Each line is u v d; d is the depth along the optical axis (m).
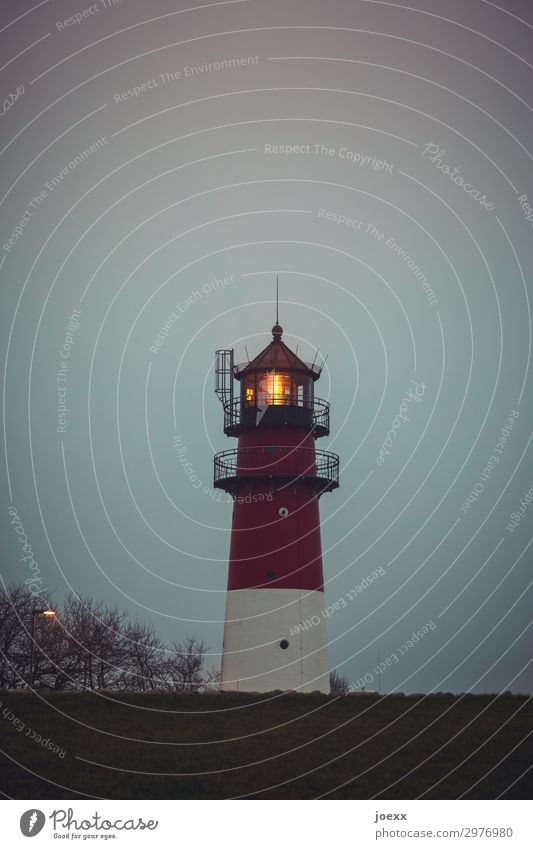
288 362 57.78
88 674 65.00
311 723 45.97
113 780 39.31
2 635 63.38
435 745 43.28
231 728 45.12
